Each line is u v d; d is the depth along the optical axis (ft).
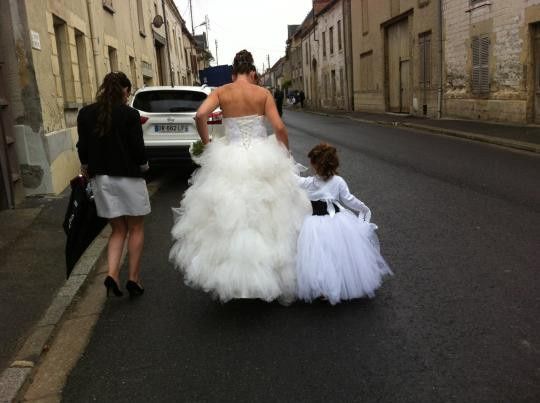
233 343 12.04
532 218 20.75
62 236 20.63
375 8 89.61
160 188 30.94
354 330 12.34
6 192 24.40
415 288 14.49
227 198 12.78
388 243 18.39
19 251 18.99
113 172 13.94
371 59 94.58
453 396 9.66
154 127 30.50
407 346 11.49
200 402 9.89
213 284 12.78
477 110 58.03
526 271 15.31
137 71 65.67
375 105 94.12
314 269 13.28
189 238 13.39
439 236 18.95
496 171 30.89
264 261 12.67
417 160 36.50
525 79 48.88
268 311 13.60
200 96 31.81
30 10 26.35
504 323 12.28
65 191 28.48
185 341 12.28
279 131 13.56
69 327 13.39
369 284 13.47
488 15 54.19
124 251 19.15
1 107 24.70
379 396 9.77
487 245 17.72
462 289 14.28
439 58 65.51
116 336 12.71
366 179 30.48
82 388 10.64
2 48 25.67
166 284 15.90
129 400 10.12
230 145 13.53
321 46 141.08
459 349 11.25
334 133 60.85
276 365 11.02
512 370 10.39
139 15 71.10
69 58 35.04
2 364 11.61
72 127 33.06
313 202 13.97
